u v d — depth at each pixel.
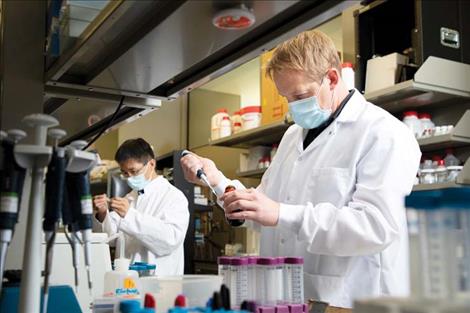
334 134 1.60
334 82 1.57
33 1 1.16
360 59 2.70
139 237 2.38
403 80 2.42
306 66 1.47
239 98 4.88
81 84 1.45
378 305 0.55
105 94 1.60
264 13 0.96
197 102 5.43
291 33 1.05
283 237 1.60
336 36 3.54
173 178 3.81
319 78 1.50
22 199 0.91
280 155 1.83
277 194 1.75
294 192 1.63
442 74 2.39
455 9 2.55
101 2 0.98
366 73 2.63
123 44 1.17
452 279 0.54
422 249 0.56
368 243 1.31
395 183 1.37
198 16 0.95
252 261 1.12
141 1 0.93
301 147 1.70
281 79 1.51
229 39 1.09
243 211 1.32
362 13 2.71
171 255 2.54
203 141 5.27
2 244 0.84
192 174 1.63
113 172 3.89
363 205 1.37
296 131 1.82
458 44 2.53
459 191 0.56
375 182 1.40
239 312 0.84
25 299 0.88
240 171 3.88
